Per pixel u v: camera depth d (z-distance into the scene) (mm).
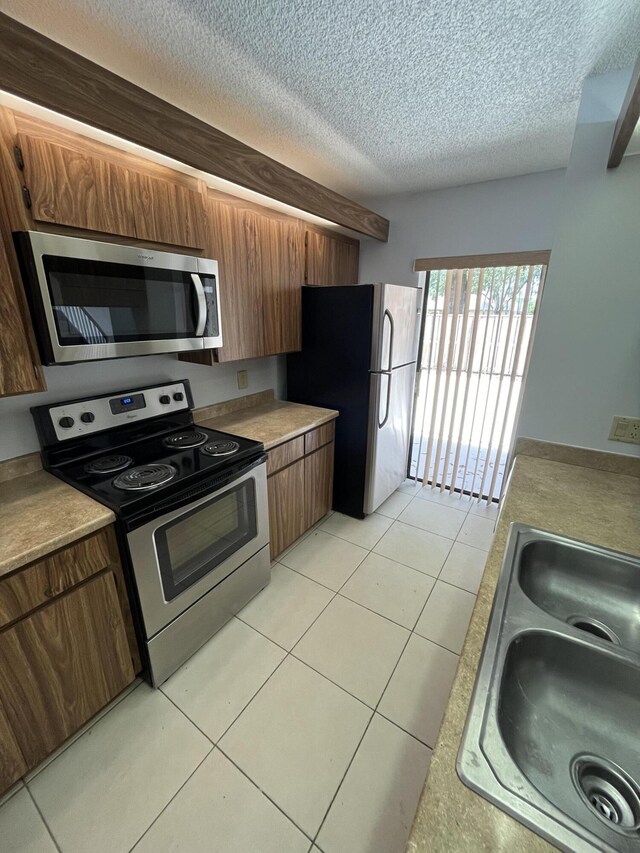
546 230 2299
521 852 465
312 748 1344
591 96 1370
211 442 1908
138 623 1440
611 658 766
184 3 990
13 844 1104
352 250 2896
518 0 990
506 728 699
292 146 1907
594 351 1577
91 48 1174
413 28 1097
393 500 3092
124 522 1285
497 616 845
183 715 1448
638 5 998
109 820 1153
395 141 1843
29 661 1137
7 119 1038
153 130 1282
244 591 1938
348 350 2475
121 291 1382
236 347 2031
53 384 1600
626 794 679
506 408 2703
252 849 1091
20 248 1141
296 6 1008
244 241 1942
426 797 522
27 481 1485
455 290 2691
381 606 1982
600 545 1127
